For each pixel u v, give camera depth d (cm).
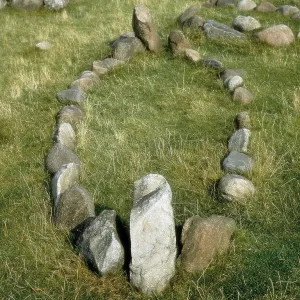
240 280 385
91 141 605
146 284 372
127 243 397
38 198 497
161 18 1116
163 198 366
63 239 432
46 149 587
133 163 553
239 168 521
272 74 789
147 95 735
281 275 388
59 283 391
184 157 560
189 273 389
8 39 1024
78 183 523
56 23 1131
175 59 852
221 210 476
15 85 770
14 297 384
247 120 628
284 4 1215
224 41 922
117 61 834
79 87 741
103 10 1213
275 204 479
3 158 570
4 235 447
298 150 566
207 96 720
